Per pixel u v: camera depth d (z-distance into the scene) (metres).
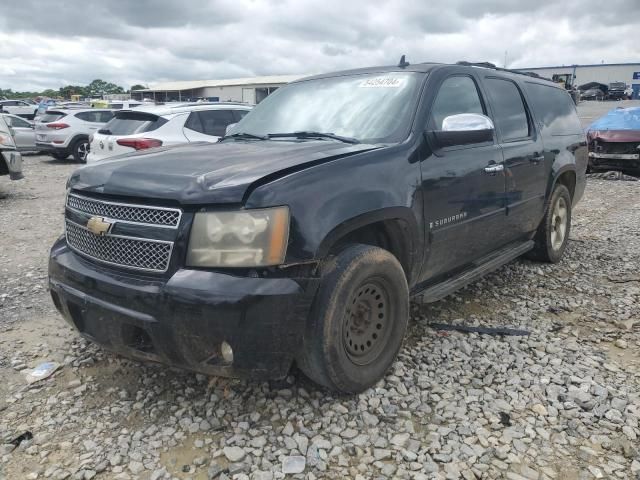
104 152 8.59
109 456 2.56
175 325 2.53
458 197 3.64
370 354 3.06
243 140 3.82
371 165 3.03
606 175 12.34
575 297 4.64
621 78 58.16
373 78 3.97
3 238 6.93
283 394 3.04
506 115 4.51
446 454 2.57
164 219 2.62
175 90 59.62
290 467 2.48
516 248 4.84
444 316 4.20
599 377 3.27
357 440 2.66
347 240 3.05
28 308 4.43
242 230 2.51
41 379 3.26
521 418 2.87
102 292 2.74
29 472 2.46
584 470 2.48
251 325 2.48
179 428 2.78
